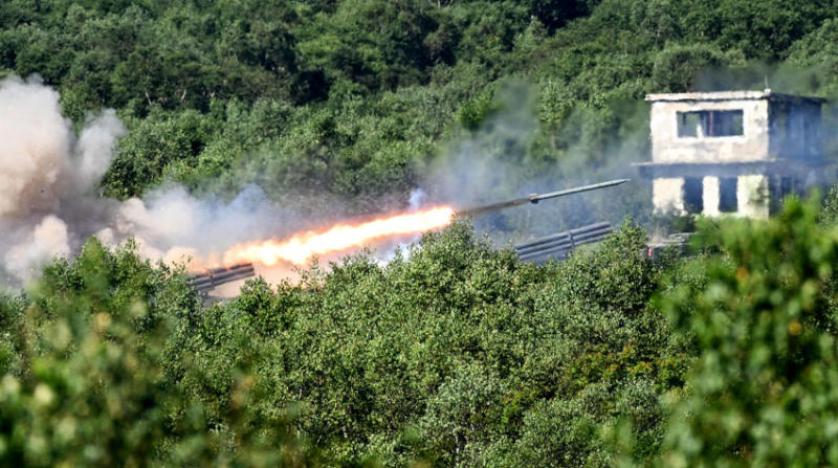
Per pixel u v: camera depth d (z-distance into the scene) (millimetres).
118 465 71875
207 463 88000
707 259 63312
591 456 130750
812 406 60844
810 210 61688
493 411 147875
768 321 61344
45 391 66938
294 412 121188
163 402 80438
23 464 65312
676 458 63094
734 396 62219
